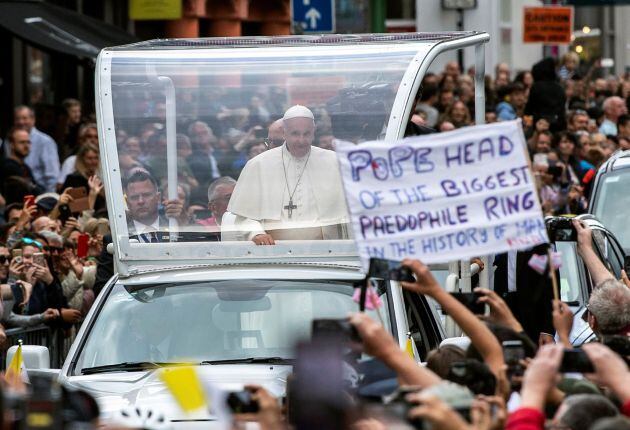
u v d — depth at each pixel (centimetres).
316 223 2153
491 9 7569
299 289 1947
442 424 1044
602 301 1603
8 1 4031
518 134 1418
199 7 5878
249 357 1862
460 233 1407
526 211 1413
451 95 4978
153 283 2002
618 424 1039
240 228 2159
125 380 1786
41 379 1004
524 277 1766
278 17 6488
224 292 1958
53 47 3862
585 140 4353
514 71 8356
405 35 2405
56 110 4103
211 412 1628
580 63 9888
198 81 2220
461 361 1269
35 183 3494
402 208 1403
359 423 1039
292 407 1105
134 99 2211
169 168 2178
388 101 2178
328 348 1034
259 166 2164
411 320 2016
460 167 1414
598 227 2612
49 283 2583
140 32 5866
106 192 2175
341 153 1405
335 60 2209
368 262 1399
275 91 2205
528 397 1133
